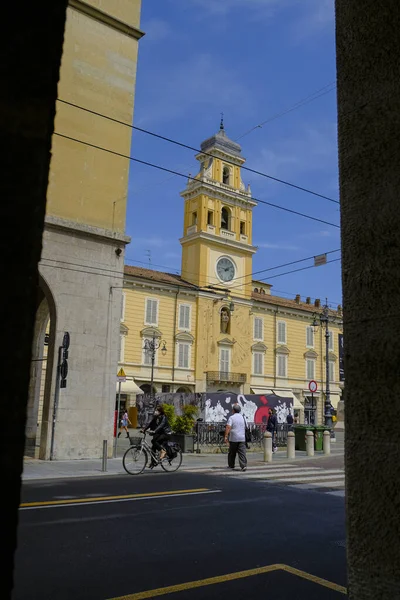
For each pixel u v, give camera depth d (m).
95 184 16.58
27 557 5.19
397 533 1.44
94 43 17.03
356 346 1.65
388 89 1.72
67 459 15.01
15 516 0.73
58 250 15.56
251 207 53.25
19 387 0.74
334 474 13.10
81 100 16.56
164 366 44.78
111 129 17.12
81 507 7.90
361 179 1.74
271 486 10.74
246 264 52.09
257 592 4.30
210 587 4.41
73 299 15.70
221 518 7.28
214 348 47.75
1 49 0.79
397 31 1.71
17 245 0.77
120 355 42.62
